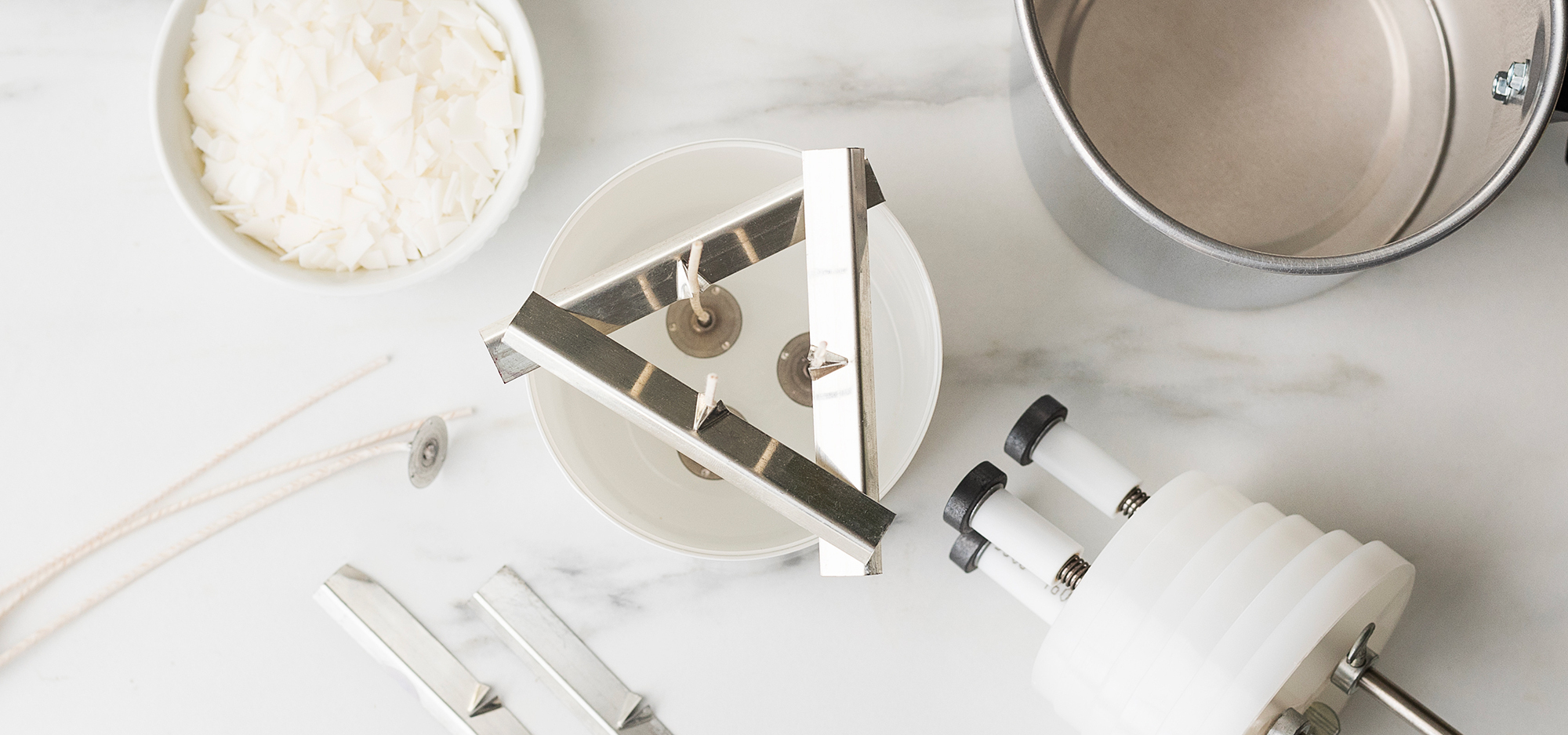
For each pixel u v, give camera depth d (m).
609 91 0.75
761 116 0.75
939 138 0.74
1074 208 0.64
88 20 0.76
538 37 0.75
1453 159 0.66
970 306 0.73
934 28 0.75
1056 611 0.61
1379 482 0.70
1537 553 0.68
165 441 0.75
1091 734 0.56
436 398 0.75
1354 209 0.69
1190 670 0.50
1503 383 0.70
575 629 0.73
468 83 0.69
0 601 0.75
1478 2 0.65
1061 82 0.70
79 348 0.76
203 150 0.69
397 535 0.74
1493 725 0.68
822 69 0.75
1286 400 0.71
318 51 0.67
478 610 0.73
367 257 0.69
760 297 0.73
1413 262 0.71
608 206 0.64
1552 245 0.70
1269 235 0.68
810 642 0.72
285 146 0.68
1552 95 0.52
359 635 0.73
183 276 0.76
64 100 0.76
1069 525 0.71
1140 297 0.72
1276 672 0.48
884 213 0.60
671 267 0.48
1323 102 0.70
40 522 0.75
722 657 0.72
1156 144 0.70
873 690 0.71
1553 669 0.68
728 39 0.75
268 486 0.75
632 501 0.65
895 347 0.69
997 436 0.72
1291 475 0.70
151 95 0.66
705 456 0.44
